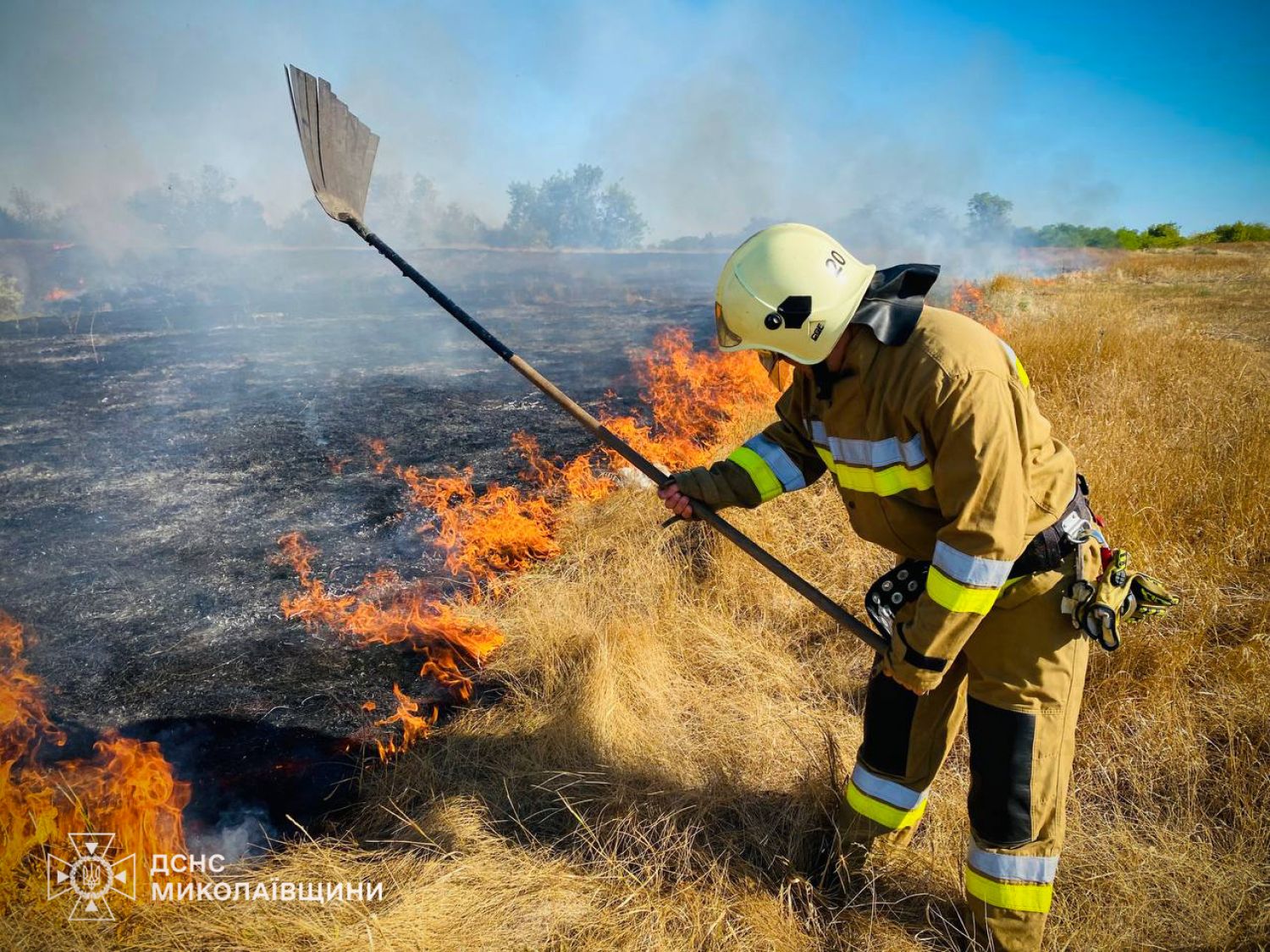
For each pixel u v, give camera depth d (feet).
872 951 6.28
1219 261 65.36
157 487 15.58
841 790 7.72
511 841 7.27
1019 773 5.82
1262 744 8.01
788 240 5.79
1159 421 16.24
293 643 10.41
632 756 8.25
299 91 6.84
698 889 6.74
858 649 10.18
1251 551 11.41
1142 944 6.26
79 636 10.42
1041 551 5.69
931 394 5.27
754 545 6.96
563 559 12.46
